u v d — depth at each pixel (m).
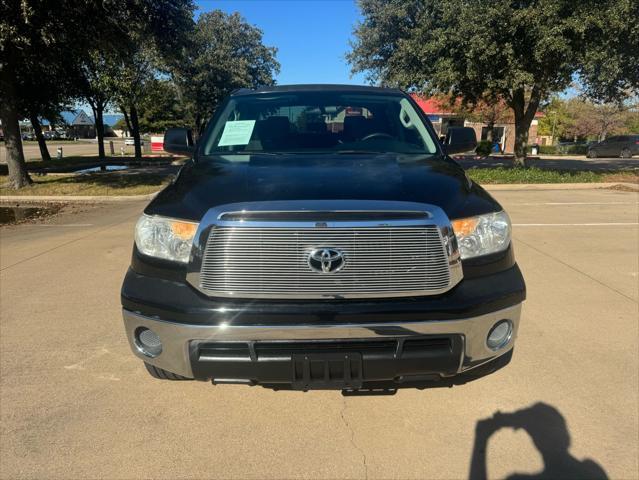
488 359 2.63
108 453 2.57
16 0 10.75
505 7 12.15
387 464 2.50
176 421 2.84
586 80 15.23
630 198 11.59
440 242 2.46
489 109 36.91
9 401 3.01
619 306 4.50
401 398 3.07
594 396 3.04
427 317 2.41
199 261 2.44
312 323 2.37
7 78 12.87
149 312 2.52
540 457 2.53
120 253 6.49
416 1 17.03
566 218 8.89
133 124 30.72
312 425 2.81
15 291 4.95
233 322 2.38
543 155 37.22
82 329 4.04
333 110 4.04
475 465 2.48
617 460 2.50
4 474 2.40
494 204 2.77
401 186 2.67
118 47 13.45
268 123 3.93
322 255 2.38
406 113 4.10
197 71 36.00
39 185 13.84
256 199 2.49
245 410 2.95
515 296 2.60
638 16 11.67
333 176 2.81
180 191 2.82
